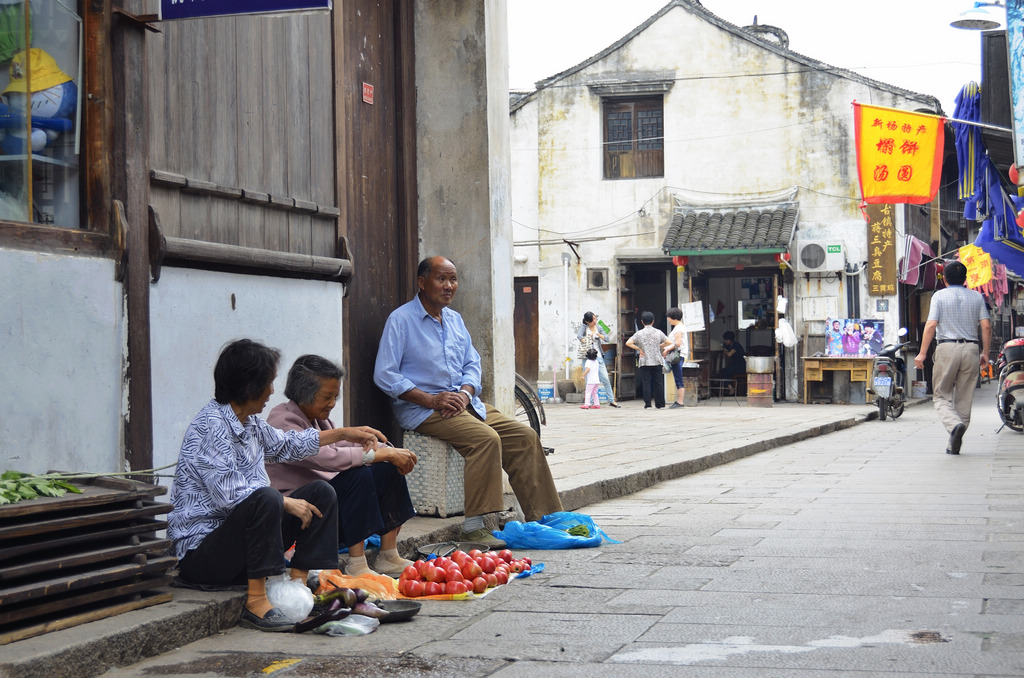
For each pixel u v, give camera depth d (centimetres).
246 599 407
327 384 469
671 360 1962
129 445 425
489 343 684
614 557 533
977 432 1355
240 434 415
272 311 524
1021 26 937
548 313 2294
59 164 414
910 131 1288
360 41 634
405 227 680
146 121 441
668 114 2223
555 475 802
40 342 387
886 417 1736
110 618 359
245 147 512
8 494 343
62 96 415
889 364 1695
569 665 338
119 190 424
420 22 688
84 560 348
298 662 351
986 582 449
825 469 948
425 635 385
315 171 570
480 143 678
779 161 2155
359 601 408
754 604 418
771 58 2155
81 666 326
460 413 582
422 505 607
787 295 2152
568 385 2261
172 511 415
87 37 419
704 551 542
